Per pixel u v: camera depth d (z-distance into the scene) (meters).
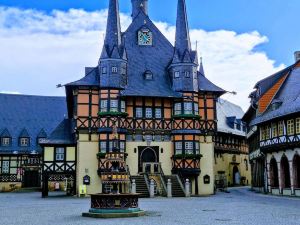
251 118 53.16
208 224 16.95
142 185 38.97
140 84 44.34
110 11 45.03
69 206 27.73
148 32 47.78
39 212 23.34
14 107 65.25
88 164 41.91
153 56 47.09
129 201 21.08
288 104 37.53
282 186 38.97
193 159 43.09
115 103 42.59
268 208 24.56
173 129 43.94
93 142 42.34
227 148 63.38
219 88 45.47
